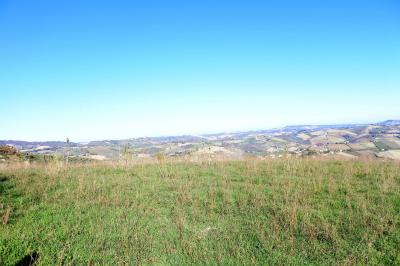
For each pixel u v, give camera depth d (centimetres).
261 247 770
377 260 686
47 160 2128
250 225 893
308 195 1102
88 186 1284
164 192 1220
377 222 851
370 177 1338
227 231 863
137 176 1536
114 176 1539
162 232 859
